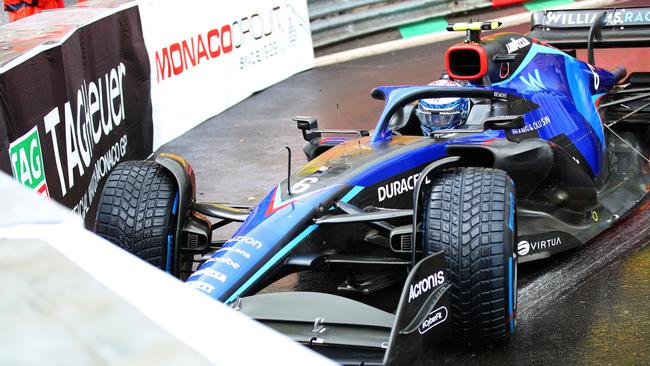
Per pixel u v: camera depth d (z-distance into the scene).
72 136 5.91
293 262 3.81
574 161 5.09
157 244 4.23
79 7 7.68
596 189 5.73
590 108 5.86
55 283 0.86
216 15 9.66
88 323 0.82
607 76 6.41
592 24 6.66
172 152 8.38
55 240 0.94
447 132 4.84
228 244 3.81
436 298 3.48
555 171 4.95
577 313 4.33
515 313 3.93
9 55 5.13
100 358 0.78
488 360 3.88
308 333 3.34
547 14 7.15
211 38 9.58
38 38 5.83
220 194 7.00
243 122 9.32
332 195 4.09
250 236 3.81
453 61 5.23
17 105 4.87
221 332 0.84
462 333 3.84
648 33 6.64
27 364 0.77
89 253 0.93
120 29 7.43
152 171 4.43
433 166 3.90
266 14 10.74
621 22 6.75
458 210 3.77
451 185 3.87
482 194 3.79
